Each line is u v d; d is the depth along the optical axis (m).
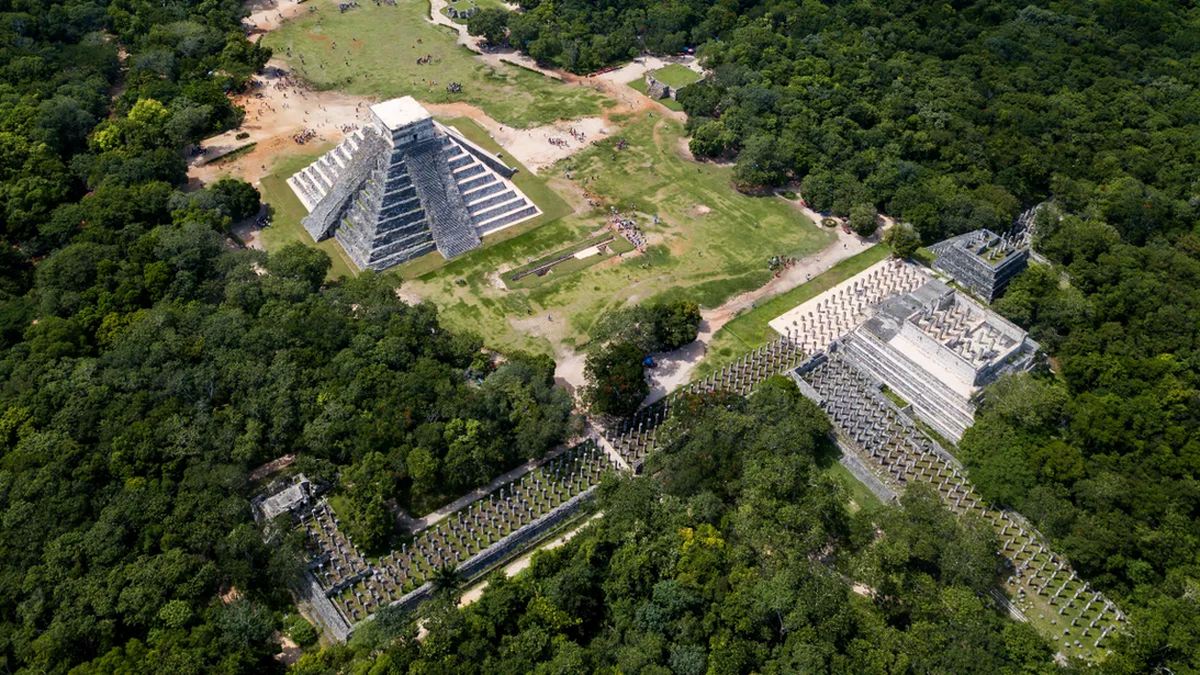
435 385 143.00
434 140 182.38
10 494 121.12
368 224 181.38
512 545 130.38
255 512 130.25
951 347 152.38
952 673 106.06
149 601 111.19
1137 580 120.81
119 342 147.12
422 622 118.38
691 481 129.88
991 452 136.38
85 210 177.62
